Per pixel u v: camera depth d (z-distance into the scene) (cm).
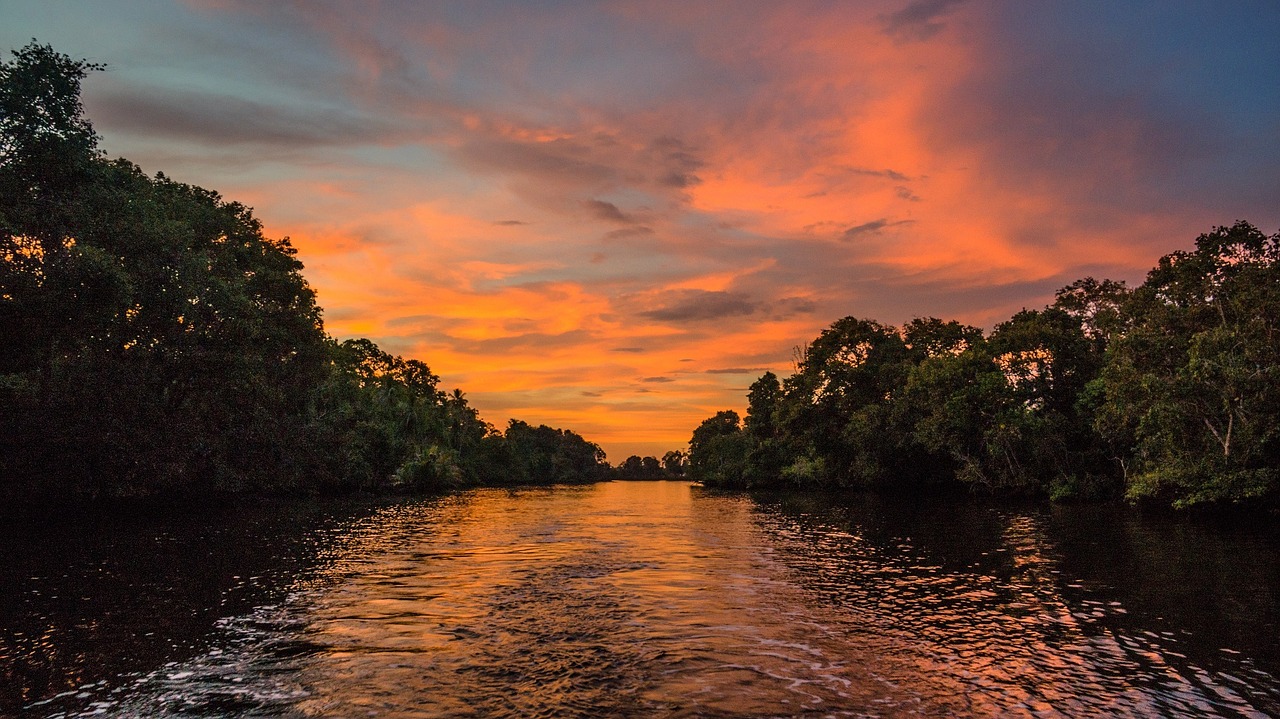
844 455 6838
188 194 4469
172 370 3634
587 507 5572
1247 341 2912
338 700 941
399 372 12019
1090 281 5138
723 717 877
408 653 1156
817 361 7194
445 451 10750
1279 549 2280
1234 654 1137
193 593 1655
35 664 1098
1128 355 3444
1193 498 3061
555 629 1316
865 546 2594
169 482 3816
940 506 4762
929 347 6781
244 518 3828
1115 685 995
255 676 1040
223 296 3772
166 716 890
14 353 2936
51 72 2730
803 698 945
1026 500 5131
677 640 1235
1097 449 4684
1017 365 5128
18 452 2972
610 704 922
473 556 2355
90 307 2852
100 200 3025
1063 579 1800
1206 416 3100
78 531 2983
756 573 1964
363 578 1881
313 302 5384
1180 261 3747
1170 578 1786
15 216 2672
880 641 1227
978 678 1026
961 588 1709
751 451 9075
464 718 875
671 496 8144
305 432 5200
